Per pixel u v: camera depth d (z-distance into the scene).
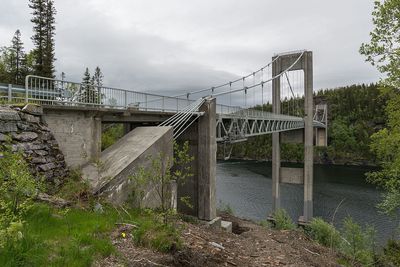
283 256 7.35
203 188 14.55
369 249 13.88
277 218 19.28
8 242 3.74
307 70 36.00
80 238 4.60
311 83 35.78
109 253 4.48
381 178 15.41
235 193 40.59
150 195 8.47
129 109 11.48
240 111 19.47
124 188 8.02
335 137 92.50
